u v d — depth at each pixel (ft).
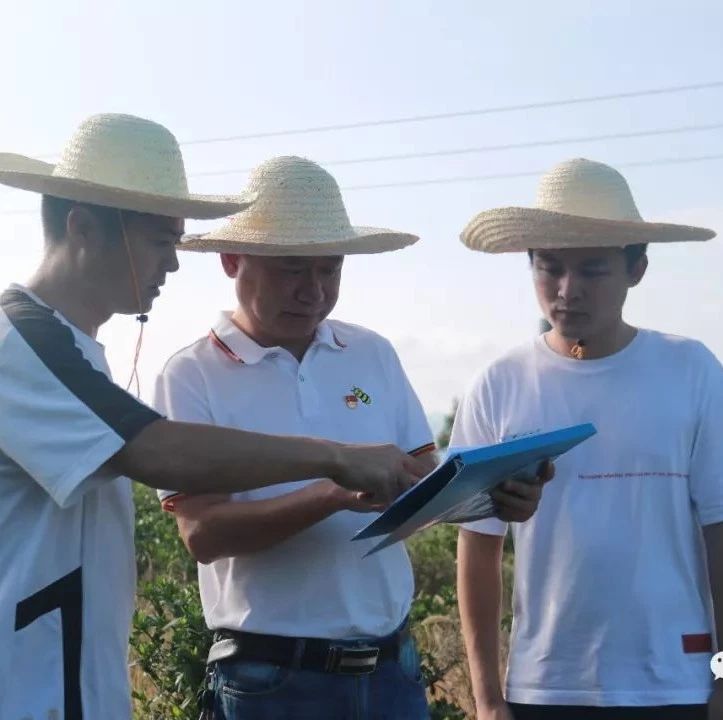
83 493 9.25
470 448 9.30
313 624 11.51
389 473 10.05
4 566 9.33
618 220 11.96
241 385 12.14
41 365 9.22
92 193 9.68
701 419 12.09
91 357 9.76
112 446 9.14
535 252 12.39
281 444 9.70
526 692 12.20
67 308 9.94
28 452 9.16
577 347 12.48
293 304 11.93
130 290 10.05
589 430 10.13
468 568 12.89
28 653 9.30
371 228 13.35
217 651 11.87
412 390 13.20
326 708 11.46
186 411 12.05
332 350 12.55
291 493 11.34
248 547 11.43
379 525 9.50
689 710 11.74
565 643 12.03
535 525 12.28
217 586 12.01
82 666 9.58
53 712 9.30
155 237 10.07
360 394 12.46
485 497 10.45
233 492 9.68
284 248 11.67
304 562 11.60
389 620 11.90
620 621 11.84
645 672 11.76
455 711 17.62
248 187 12.41
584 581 11.95
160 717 17.38
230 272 12.64
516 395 12.65
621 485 12.01
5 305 9.62
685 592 11.94
